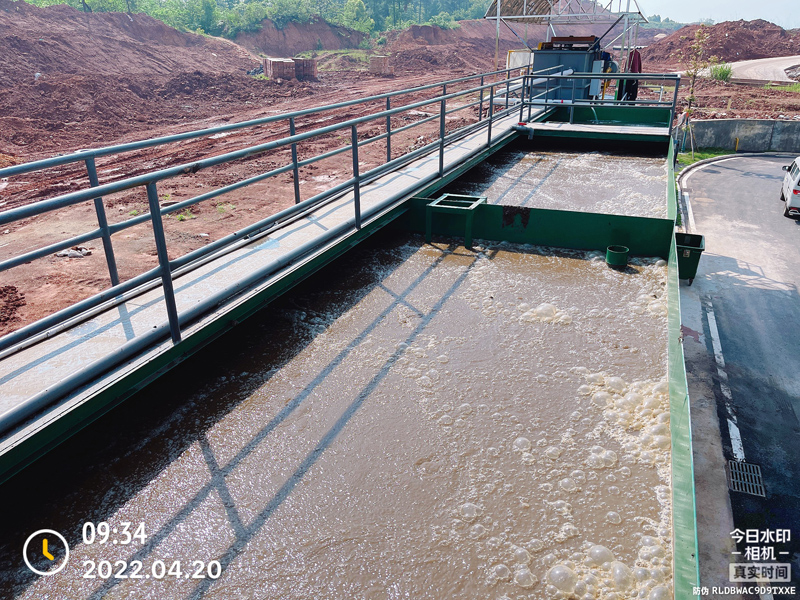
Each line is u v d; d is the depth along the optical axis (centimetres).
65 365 306
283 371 404
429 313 489
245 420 353
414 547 267
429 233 654
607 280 559
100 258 776
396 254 619
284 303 503
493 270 580
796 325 1033
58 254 779
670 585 248
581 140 1180
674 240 552
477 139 973
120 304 378
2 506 286
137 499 292
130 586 246
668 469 317
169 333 346
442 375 400
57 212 997
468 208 625
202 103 2414
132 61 3161
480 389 386
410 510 288
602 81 1568
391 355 425
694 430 746
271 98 2614
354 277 560
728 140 2628
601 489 303
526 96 1427
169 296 331
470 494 299
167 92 2450
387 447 331
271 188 1159
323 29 6241
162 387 384
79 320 354
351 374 401
